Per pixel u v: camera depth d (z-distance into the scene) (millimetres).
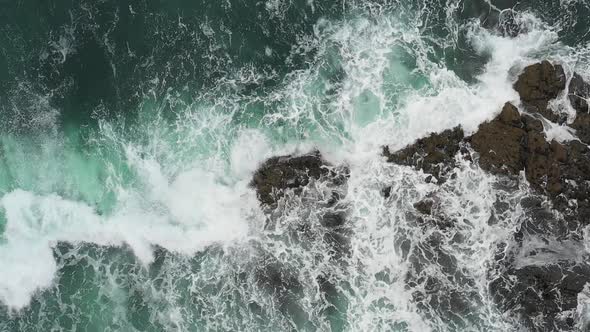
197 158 37906
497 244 34344
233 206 36875
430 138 36031
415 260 34625
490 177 35000
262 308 34812
